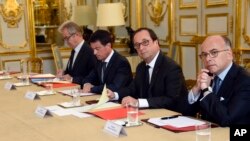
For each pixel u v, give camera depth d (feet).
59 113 7.92
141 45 9.05
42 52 20.53
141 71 9.55
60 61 18.72
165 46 20.89
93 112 7.80
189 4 19.02
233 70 7.19
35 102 9.20
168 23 20.47
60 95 10.03
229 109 6.74
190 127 6.41
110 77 11.05
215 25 17.53
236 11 16.22
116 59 11.10
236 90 6.95
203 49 7.27
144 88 9.36
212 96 6.88
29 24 20.17
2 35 19.60
